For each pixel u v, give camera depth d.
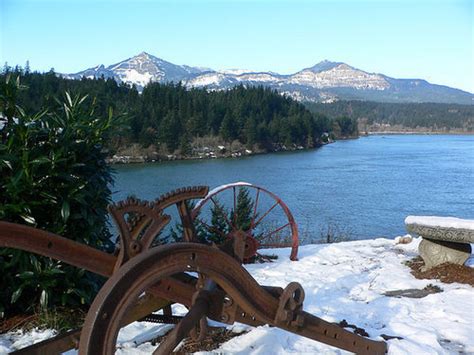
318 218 26.00
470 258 7.85
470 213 30.98
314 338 3.59
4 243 2.67
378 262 7.86
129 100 67.06
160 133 58.53
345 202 32.22
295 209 28.22
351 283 6.68
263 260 8.08
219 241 9.37
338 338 3.72
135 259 2.62
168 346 2.77
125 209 2.85
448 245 7.12
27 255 4.51
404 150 92.12
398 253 8.52
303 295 3.40
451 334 4.86
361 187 40.09
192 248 2.85
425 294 6.23
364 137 159.38
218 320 3.24
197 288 3.18
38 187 4.62
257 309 3.20
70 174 4.72
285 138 78.25
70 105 5.05
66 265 4.65
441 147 103.81
